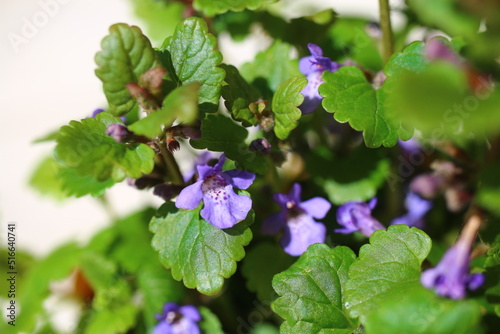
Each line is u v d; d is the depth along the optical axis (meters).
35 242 0.44
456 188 0.28
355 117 0.27
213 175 0.27
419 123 0.23
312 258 0.27
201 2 0.29
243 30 0.34
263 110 0.28
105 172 0.26
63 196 0.37
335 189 0.32
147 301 0.33
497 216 0.26
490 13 0.24
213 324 0.31
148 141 0.27
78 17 0.52
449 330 0.24
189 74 0.27
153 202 0.42
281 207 0.29
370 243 0.27
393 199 0.32
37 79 0.51
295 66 0.31
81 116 0.48
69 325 0.36
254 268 0.30
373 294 0.26
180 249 0.27
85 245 0.35
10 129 0.49
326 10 0.33
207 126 0.28
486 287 0.26
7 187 0.47
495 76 0.26
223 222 0.27
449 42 0.27
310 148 0.33
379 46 0.33
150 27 0.35
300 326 0.26
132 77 0.26
